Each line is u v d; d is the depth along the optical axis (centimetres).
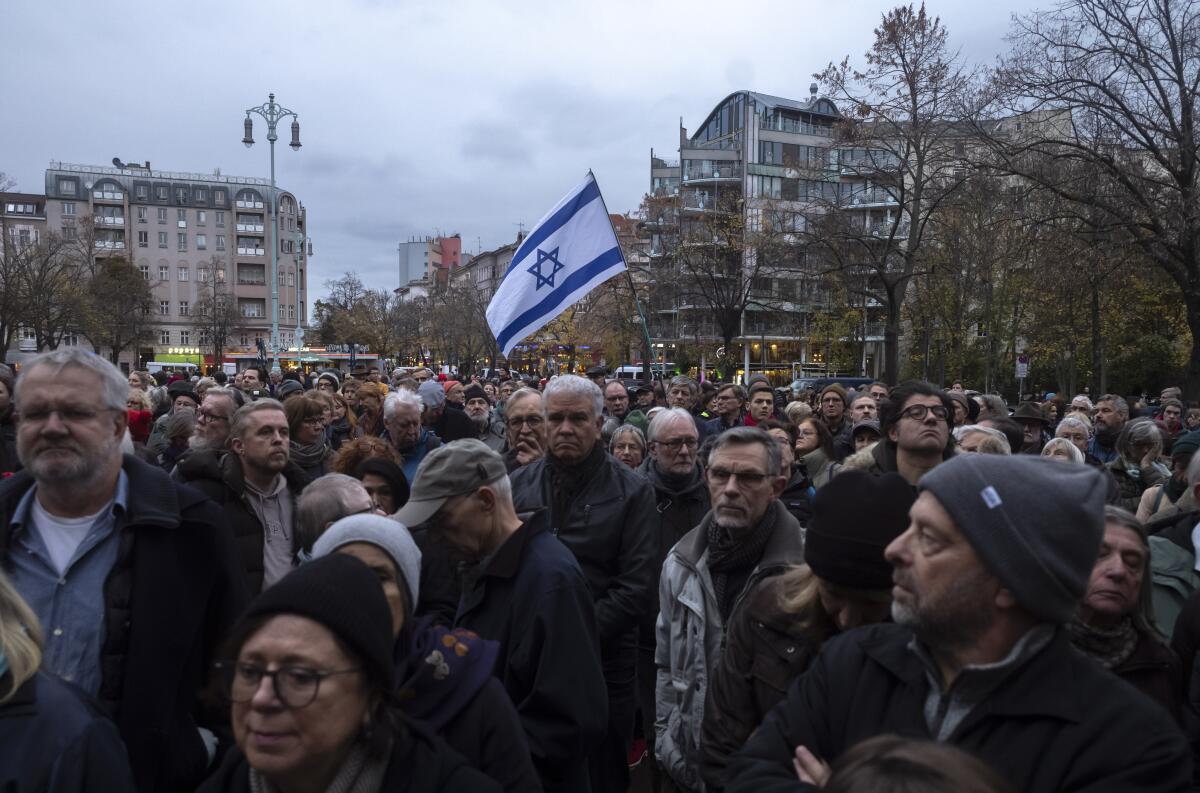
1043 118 2005
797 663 236
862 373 4575
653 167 6731
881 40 2338
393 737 169
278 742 149
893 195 2545
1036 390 3919
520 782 210
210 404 573
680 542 335
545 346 3744
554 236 746
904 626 186
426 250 16275
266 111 3384
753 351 5816
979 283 2920
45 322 4225
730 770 190
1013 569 151
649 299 3666
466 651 219
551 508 413
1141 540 241
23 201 9581
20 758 168
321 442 579
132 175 10038
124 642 248
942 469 168
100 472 248
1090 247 1883
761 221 3256
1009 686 156
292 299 10881
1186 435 478
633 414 903
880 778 113
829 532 226
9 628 173
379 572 213
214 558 268
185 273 10175
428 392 859
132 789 188
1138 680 238
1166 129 1856
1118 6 1794
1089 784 144
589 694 271
